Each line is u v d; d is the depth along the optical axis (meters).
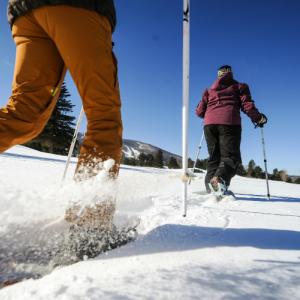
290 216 2.73
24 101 1.73
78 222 1.53
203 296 1.00
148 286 1.05
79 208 1.53
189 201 3.31
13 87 1.80
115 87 1.81
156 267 1.25
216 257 1.40
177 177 2.36
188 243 1.62
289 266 1.31
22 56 1.81
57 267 1.35
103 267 1.28
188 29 2.23
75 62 1.73
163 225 2.03
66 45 1.71
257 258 1.41
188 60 2.27
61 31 1.70
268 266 1.30
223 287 1.07
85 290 1.03
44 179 3.81
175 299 0.98
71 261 1.41
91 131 1.74
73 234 1.50
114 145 1.74
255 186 7.05
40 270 1.33
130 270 1.22
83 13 1.70
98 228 1.54
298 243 1.70
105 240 1.52
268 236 1.84
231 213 2.65
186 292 1.02
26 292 1.05
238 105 4.57
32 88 1.77
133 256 1.42
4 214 1.52
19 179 3.68
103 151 1.70
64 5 1.68
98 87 1.74
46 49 1.83
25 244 1.48
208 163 4.49
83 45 1.70
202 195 3.82
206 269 1.22
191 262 1.32
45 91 1.81
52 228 1.52
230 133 4.34
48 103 1.83
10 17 1.87
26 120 1.71
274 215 2.72
